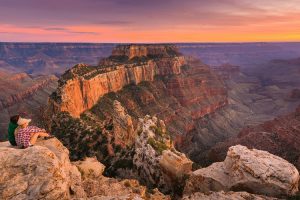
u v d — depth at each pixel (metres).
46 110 118.38
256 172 29.02
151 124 65.00
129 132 98.19
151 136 59.59
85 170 34.75
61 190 18.08
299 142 114.06
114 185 28.59
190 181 34.34
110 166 66.31
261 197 24.86
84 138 91.25
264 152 33.16
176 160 45.09
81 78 146.00
